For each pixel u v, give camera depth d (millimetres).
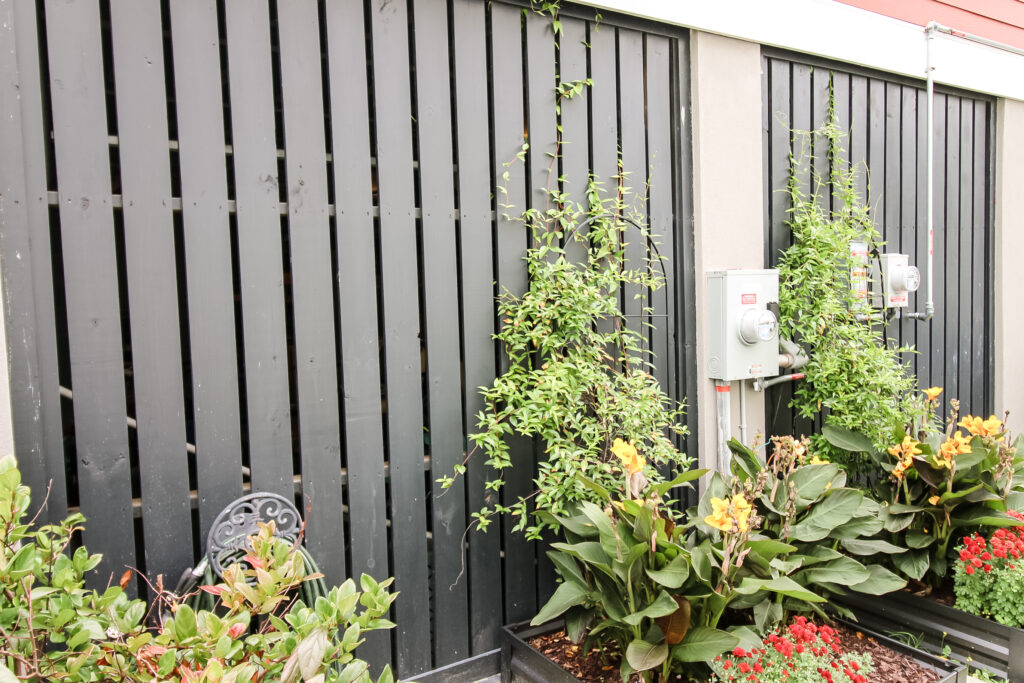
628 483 2604
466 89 2939
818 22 3912
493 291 3057
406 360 2846
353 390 2730
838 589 2998
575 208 3236
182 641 1782
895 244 4625
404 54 2787
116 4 2260
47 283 2189
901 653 2900
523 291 3119
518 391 3076
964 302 5066
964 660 3049
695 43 3506
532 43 3100
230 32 2447
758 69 3721
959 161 4977
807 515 2926
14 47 2102
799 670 2412
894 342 4633
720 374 3510
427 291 2885
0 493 1748
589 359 3102
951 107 4898
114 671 1802
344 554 2736
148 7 2312
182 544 2424
